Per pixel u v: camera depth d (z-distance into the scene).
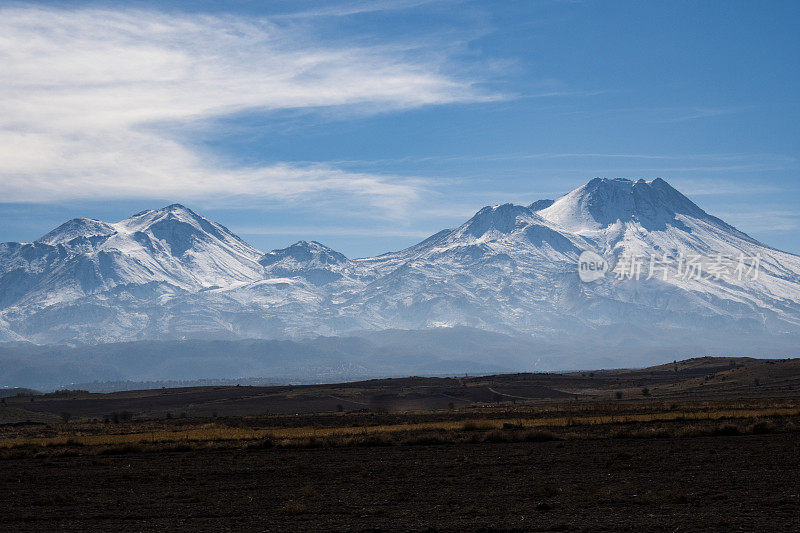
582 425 123.25
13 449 105.94
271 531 49.88
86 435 138.62
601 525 48.88
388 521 51.91
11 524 53.81
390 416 185.50
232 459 88.50
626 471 69.81
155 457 93.38
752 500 54.69
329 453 92.50
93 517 55.62
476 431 116.88
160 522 53.50
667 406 179.88
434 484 66.00
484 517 52.28
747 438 93.12
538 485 63.97
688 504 54.16
